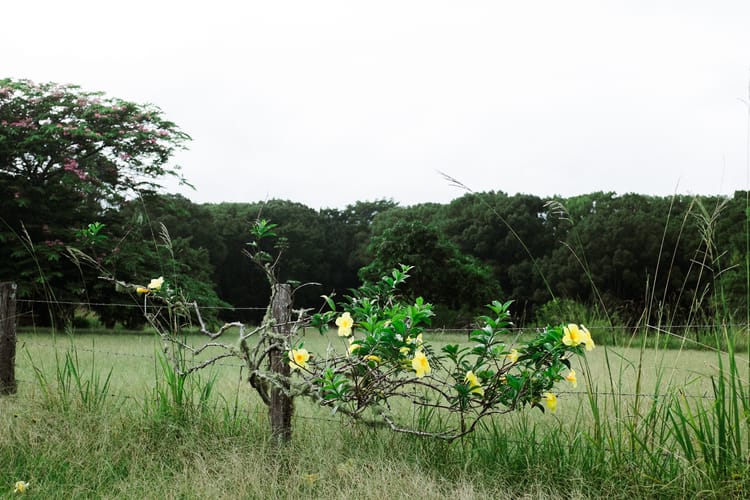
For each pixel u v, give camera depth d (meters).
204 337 16.92
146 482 3.88
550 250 40.19
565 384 7.24
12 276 20.36
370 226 52.88
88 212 23.92
